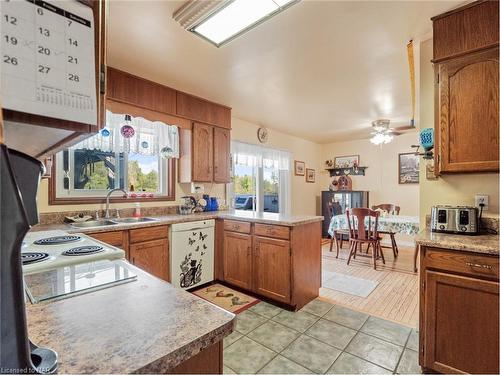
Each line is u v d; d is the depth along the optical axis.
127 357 0.50
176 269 2.71
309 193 6.20
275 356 1.77
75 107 0.49
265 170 5.13
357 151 6.02
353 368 1.66
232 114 4.07
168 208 3.29
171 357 0.52
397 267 3.79
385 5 1.66
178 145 3.33
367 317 2.33
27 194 0.42
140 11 1.69
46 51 0.45
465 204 1.93
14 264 0.37
